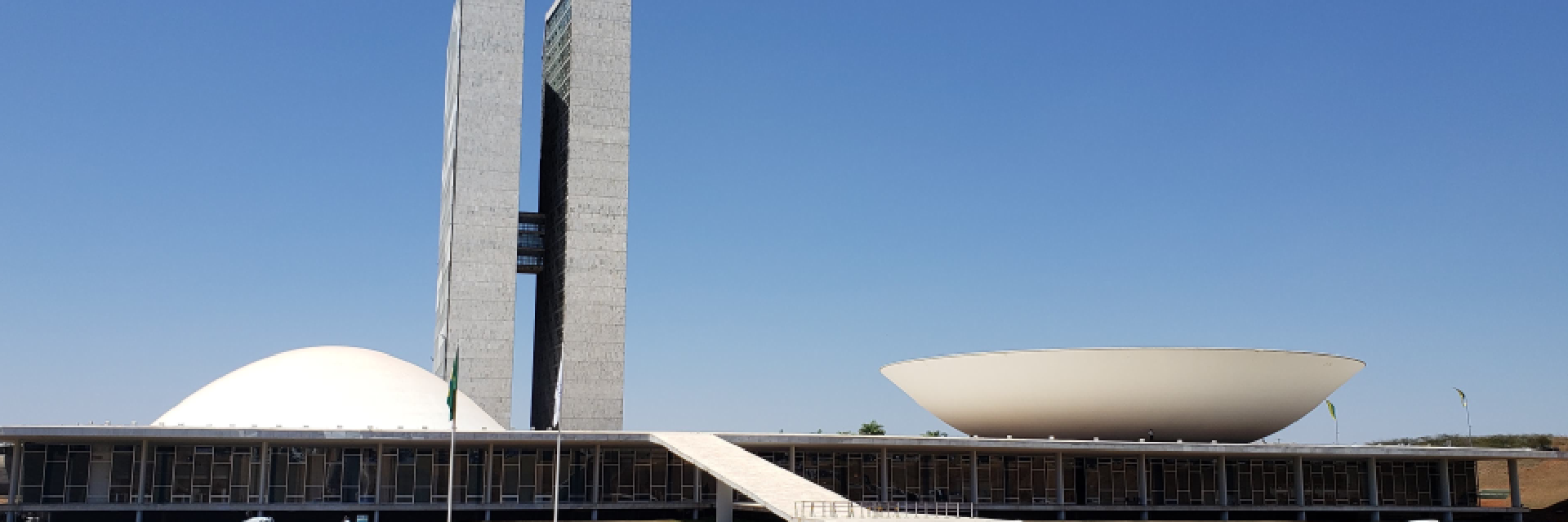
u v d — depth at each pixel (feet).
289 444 194.70
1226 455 232.12
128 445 189.57
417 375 228.84
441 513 199.62
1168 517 235.61
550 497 205.26
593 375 333.62
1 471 250.57
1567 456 247.50
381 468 197.98
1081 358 229.04
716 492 198.59
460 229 329.52
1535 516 255.70
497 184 334.44
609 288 338.95
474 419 223.51
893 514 158.61
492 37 342.23
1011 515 225.97
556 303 349.00
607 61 350.84
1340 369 245.65
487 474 202.18
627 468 209.15
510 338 326.65
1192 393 230.07
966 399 244.42
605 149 345.92
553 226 360.89
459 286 326.24
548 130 381.60
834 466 220.84
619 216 343.87
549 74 386.11
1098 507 227.40
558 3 375.45
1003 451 223.51
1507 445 415.23
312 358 222.69
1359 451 231.71
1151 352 227.40
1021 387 235.20
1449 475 253.24
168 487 189.57
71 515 185.37
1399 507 247.70
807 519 151.74
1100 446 218.18
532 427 388.57
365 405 209.97
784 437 208.85
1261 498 239.91
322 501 194.29
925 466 225.15
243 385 213.46
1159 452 223.92
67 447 187.83
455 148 336.90
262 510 189.37
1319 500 243.81
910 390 261.44
